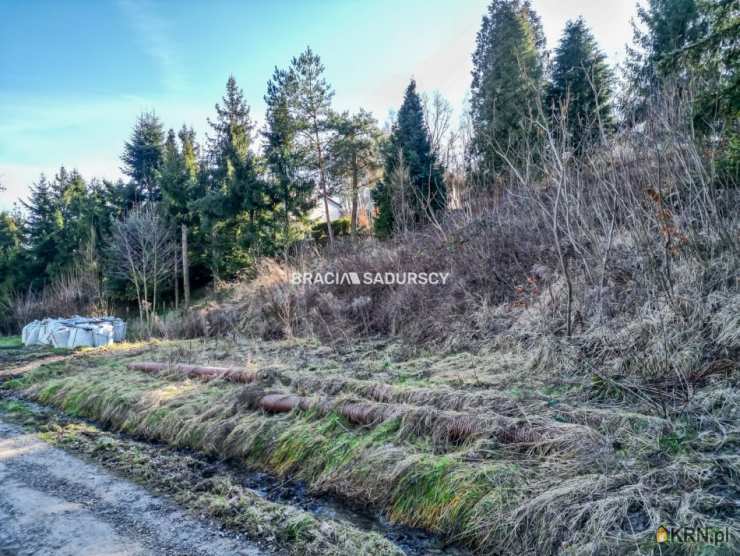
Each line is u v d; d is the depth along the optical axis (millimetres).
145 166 27969
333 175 22250
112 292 19375
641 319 4629
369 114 21156
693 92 5371
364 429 4055
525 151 9008
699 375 3727
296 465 3938
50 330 12016
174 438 4766
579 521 2508
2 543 2830
